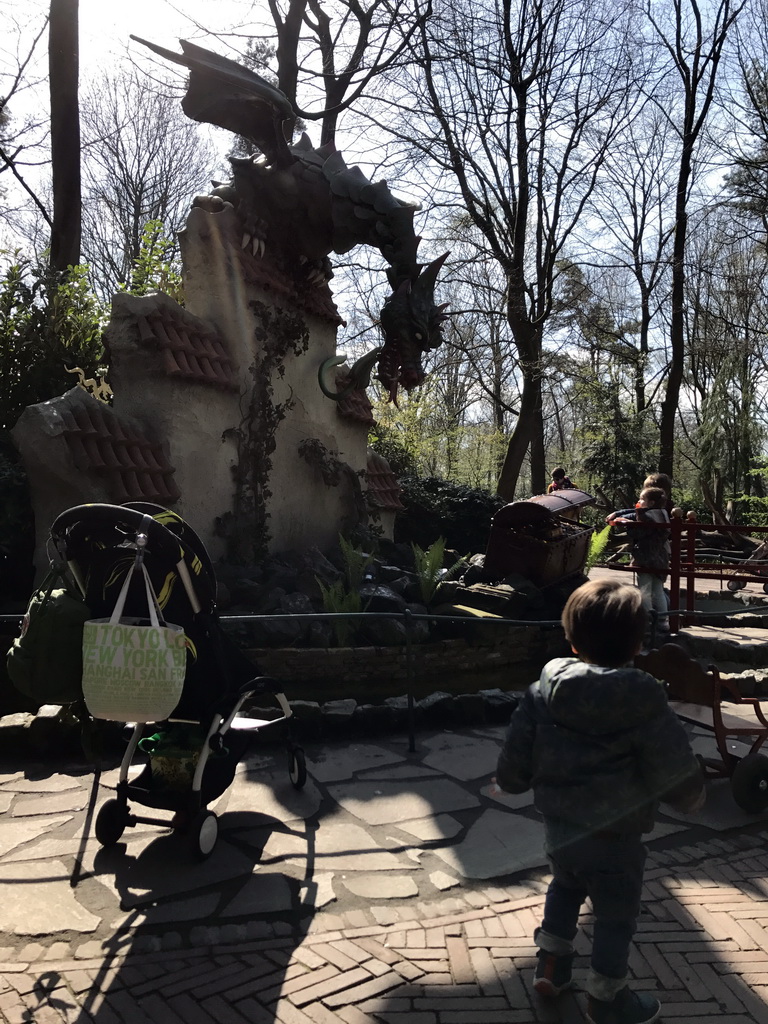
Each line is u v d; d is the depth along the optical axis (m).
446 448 30.92
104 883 3.49
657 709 2.39
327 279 10.54
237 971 2.88
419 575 9.20
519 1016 2.65
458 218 21.61
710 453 29.39
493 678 8.31
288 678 7.41
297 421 10.47
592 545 11.28
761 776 4.31
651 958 2.97
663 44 22.69
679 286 24.34
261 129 9.16
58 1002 2.70
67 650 3.41
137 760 4.86
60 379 9.71
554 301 22.41
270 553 9.78
